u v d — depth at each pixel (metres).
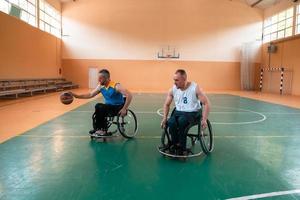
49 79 17.72
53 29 19.05
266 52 20.23
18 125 6.50
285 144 5.08
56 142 5.01
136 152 4.45
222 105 11.19
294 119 7.86
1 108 9.43
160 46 20.62
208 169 3.73
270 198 2.89
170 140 4.32
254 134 5.88
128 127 6.41
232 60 20.92
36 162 3.92
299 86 16.55
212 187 3.16
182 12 20.44
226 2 20.50
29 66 15.34
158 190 3.06
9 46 13.07
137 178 3.39
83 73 20.67
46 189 3.05
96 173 3.54
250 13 20.67
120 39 20.53
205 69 20.88
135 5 20.33
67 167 3.74
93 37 20.45
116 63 20.66
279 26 18.84
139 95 15.58
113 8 20.30
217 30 20.66
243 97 15.03
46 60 17.78
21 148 4.60
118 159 4.10
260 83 21.00
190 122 4.09
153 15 20.42
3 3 12.67
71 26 20.36
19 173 3.51
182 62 20.78
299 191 3.07
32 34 15.59
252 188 3.14
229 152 4.53
